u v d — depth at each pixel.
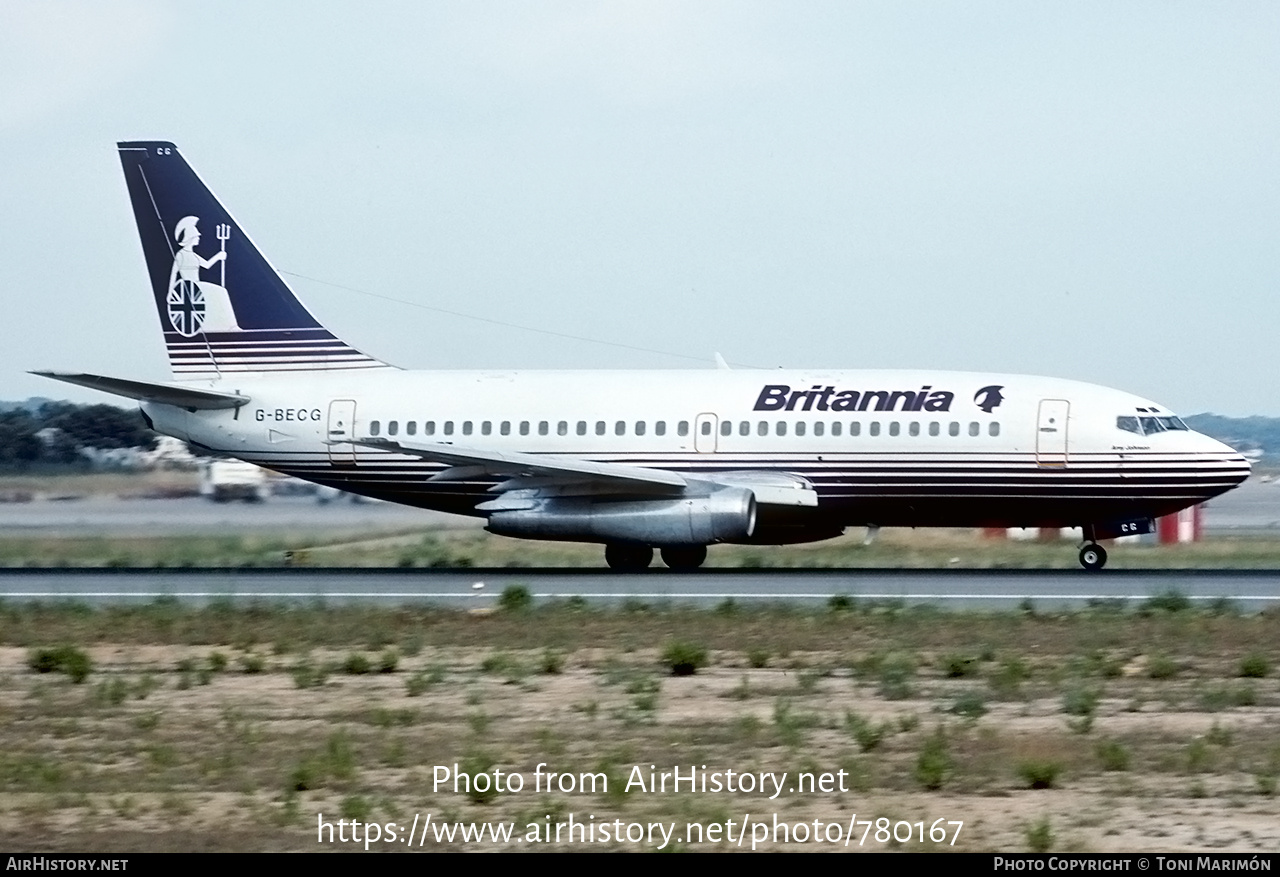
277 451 161.62
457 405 158.25
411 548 195.75
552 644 100.06
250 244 165.00
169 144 166.00
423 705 79.56
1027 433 145.25
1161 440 143.75
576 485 146.88
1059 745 68.19
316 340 164.12
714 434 151.25
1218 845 53.50
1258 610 113.56
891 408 148.25
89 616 114.00
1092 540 150.50
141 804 60.06
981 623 105.19
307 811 59.12
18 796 61.38
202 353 165.88
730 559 173.38
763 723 74.38
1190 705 78.25
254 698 82.44
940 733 70.25
